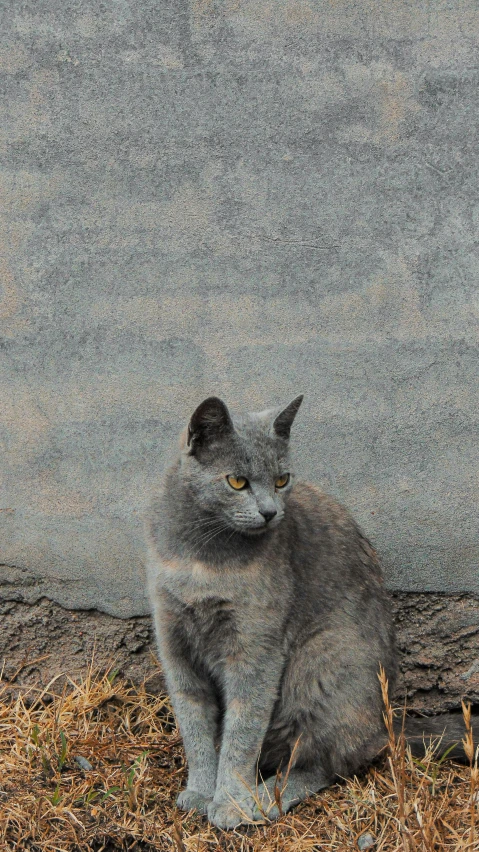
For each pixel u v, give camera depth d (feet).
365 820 19.20
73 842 18.44
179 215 22.52
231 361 22.81
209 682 21.12
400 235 22.50
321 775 20.58
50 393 23.02
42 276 22.75
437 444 22.86
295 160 22.34
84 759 20.80
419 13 21.97
